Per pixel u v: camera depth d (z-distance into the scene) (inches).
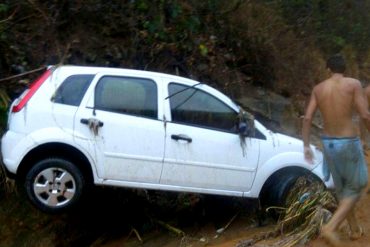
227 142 308.2
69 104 290.0
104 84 296.4
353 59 592.7
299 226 291.6
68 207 288.7
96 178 290.8
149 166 296.4
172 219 349.4
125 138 293.1
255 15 498.0
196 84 309.9
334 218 251.9
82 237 343.0
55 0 390.0
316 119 473.7
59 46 381.4
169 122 301.0
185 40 423.5
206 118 308.5
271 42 485.4
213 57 438.0
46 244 330.3
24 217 330.6
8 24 365.7
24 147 282.8
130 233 346.0
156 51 409.1
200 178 304.3
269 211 323.3
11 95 345.1
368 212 303.0
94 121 289.3
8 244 325.1
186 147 301.3
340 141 248.4
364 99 248.8
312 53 536.1
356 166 249.3
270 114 452.4
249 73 472.7
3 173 315.6
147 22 408.8
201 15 447.5
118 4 410.6
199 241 319.6
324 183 311.3
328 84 252.4
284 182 317.7
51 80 291.9
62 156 290.5
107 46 399.2
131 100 298.4
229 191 311.3
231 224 337.4
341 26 613.9
